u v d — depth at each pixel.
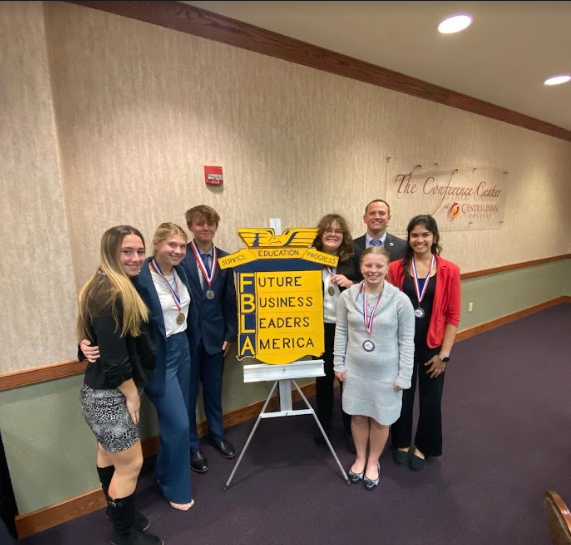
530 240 4.73
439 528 1.56
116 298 1.21
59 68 1.56
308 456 2.07
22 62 1.31
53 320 1.52
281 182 2.36
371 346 1.64
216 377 2.05
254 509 1.69
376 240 2.24
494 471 1.92
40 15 1.32
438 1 1.42
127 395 1.32
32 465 1.56
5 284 1.41
